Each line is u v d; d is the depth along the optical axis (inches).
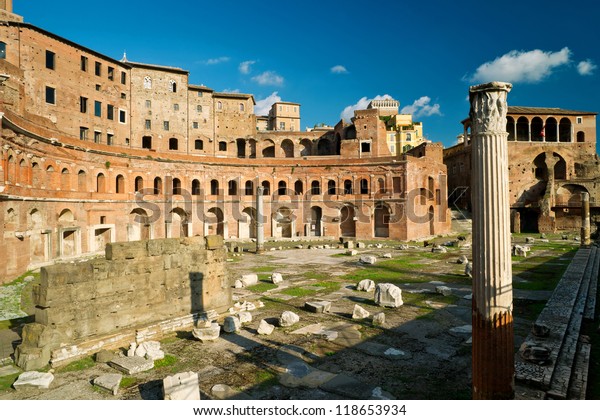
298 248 2110.0
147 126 2790.4
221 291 855.7
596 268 1252.5
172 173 2439.7
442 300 944.3
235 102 3181.6
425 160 2677.2
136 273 710.5
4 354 610.9
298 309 882.8
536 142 3046.3
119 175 2145.7
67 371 557.9
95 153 1921.8
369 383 510.9
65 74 2240.4
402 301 912.3
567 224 2815.0
